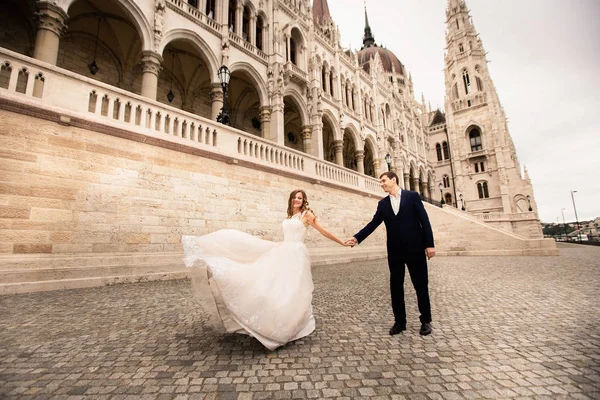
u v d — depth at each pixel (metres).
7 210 5.94
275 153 12.59
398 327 3.42
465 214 32.69
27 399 1.95
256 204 11.08
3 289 5.38
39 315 4.03
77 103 7.16
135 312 4.25
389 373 2.39
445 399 1.98
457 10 53.19
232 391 2.10
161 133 8.61
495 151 44.81
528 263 11.36
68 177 6.82
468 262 12.62
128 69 16.45
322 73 25.86
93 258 6.78
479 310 4.40
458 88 50.53
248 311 2.75
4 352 2.77
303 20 23.89
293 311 3.01
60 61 13.99
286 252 3.36
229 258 3.08
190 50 16.78
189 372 2.40
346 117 27.75
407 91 48.22
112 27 15.01
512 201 42.59
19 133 6.30
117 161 7.68
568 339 3.08
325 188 15.20
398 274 3.52
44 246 6.28
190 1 16.45
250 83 20.28
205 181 9.58
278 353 2.83
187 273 7.96
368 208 18.38
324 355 2.78
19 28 13.11
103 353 2.78
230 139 10.60
